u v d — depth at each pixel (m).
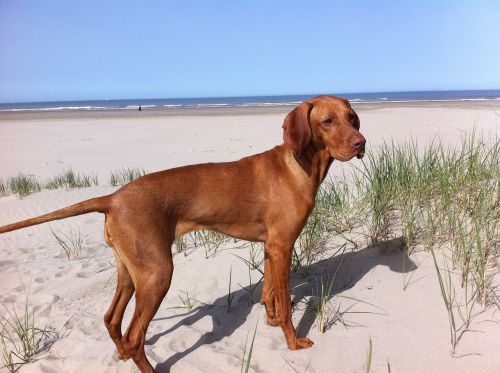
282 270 1.21
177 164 4.74
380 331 1.20
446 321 1.19
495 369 1.00
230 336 1.31
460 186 1.84
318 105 1.25
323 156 1.27
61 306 1.63
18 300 1.72
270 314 1.34
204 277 1.67
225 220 1.26
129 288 1.21
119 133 8.03
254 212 1.26
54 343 1.38
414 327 1.19
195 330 1.35
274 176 1.25
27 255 2.26
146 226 1.13
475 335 1.12
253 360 1.18
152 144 6.37
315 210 1.78
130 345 1.14
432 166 1.96
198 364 1.19
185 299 1.55
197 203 1.23
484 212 1.56
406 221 1.63
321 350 1.18
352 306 1.34
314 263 1.63
